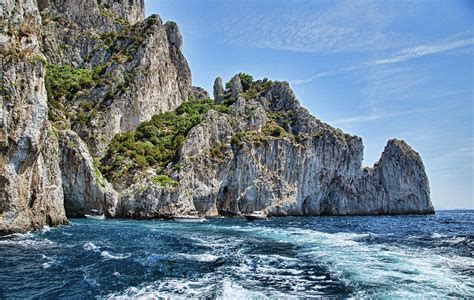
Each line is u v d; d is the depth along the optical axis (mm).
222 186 89812
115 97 101875
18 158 34719
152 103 114812
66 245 30250
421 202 126438
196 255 27500
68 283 18812
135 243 32719
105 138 94625
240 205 91812
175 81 135875
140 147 91688
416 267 24234
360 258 27453
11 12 36594
